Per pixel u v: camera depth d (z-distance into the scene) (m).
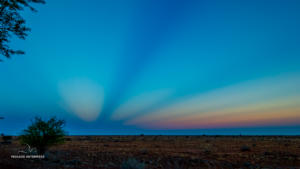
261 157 15.14
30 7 6.84
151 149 20.34
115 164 11.39
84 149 19.12
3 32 6.68
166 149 20.67
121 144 27.42
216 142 33.09
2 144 21.28
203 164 12.49
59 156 12.77
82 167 9.75
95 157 13.57
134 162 10.02
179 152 17.81
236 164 12.59
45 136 12.63
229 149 21.03
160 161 12.98
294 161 13.72
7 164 7.57
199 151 18.95
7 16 6.53
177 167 11.46
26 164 8.50
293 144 27.55
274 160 14.04
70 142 31.05
